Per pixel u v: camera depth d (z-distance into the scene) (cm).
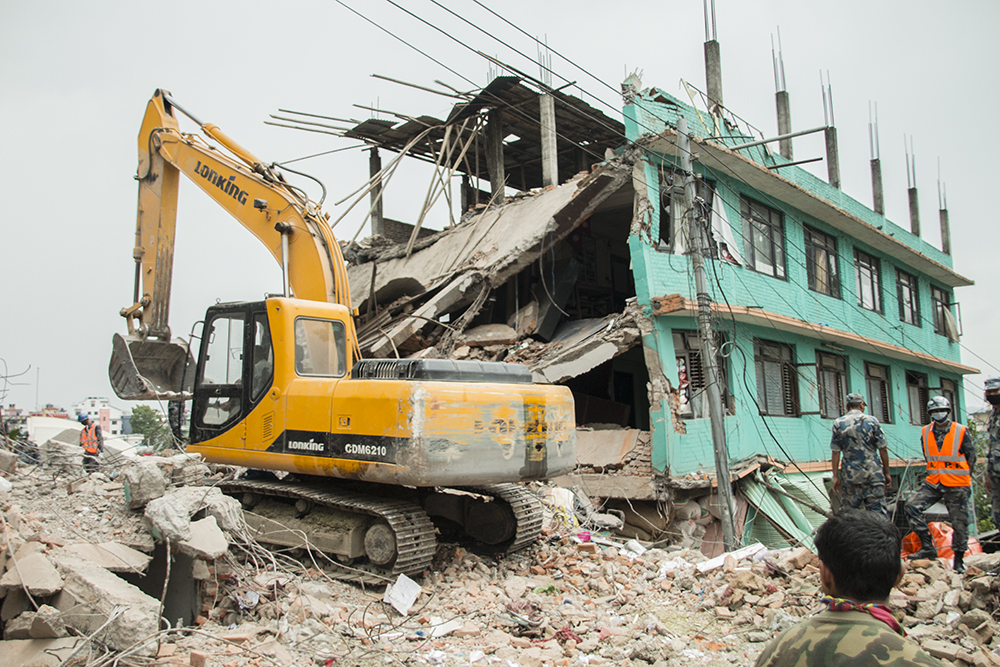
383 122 2122
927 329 2616
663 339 1389
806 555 780
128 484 640
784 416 1678
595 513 1289
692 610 730
